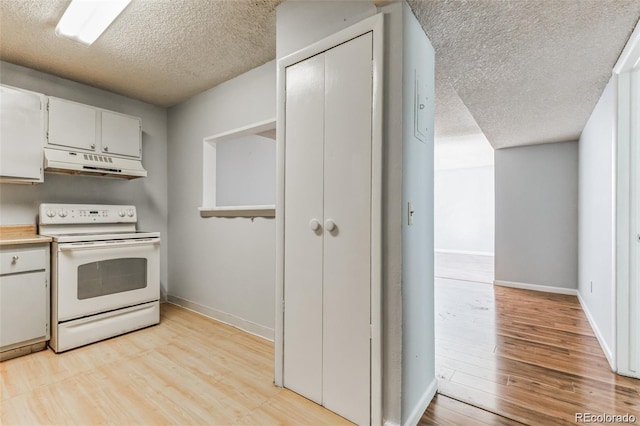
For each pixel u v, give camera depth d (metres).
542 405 1.67
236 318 2.71
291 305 1.76
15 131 2.27
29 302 2.17
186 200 3.27
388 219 1.42
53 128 2.46
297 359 1.73
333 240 1.58
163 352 2.23
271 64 2.46
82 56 2.38
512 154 4.48
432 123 1.80
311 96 1.68
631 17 1.58
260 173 4.05
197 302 3.12
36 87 2.62
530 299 3.78
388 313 1.42
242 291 2.67
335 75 1.58
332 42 1.58
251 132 2.71
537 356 2.24
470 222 8.09
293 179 1.76
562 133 3.74
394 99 1.40
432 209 1.80
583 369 2.05
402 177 1.40
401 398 1.40
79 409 1.58
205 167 3.04
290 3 1.79
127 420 1.50
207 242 3.01
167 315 3.03
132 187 3.23
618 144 2.05
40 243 2.23
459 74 2.22
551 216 4.21
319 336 1.63
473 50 1.91
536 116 3.10
